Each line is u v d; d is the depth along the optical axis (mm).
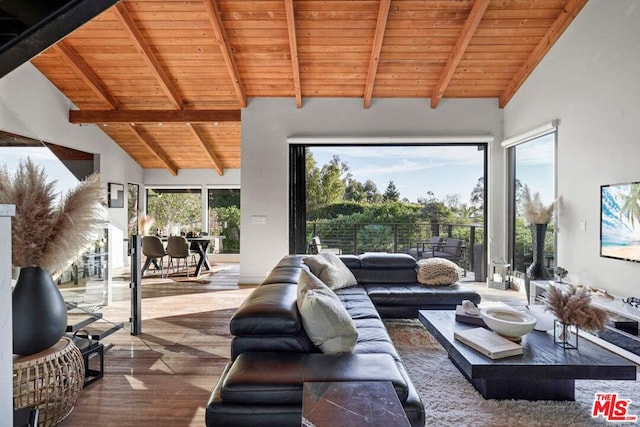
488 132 6309
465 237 6805
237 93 5914
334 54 5355
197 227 9773
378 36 4785
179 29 4887
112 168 8047
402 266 4453
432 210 6828
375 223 6824
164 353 3193
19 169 2154
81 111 6395
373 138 6273
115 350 3264
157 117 6359
